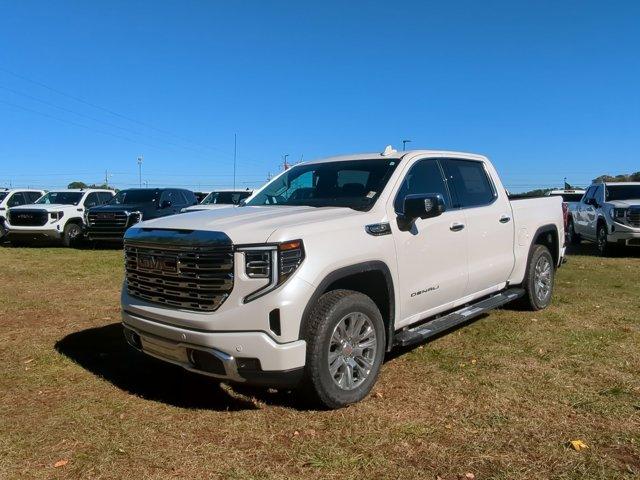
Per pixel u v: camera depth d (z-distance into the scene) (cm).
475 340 561
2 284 923
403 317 456
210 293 371
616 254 1384
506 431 361
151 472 315
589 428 364
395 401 409
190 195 1845
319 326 373
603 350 526
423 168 511
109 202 1700
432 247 483
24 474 312
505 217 605
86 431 364
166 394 429
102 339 580
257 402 410
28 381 455
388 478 307
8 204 1939
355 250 401
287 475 311
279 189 536
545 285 699
